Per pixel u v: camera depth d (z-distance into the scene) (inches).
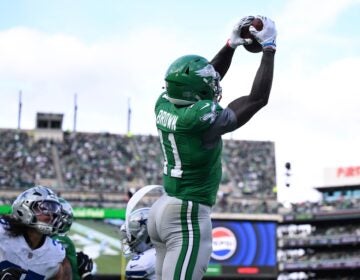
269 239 1892.2
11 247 299.4
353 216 2118.6
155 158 2460.6
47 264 306.0
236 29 253.4
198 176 239.9
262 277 1865.2
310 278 2245.3
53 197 302.8
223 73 270.4
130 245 345.4
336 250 2202.3
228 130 236.7
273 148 2586.1
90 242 1827.0
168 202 242.2
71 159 2395.4
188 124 234.5
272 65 237.8
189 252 236.7
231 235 1877.5
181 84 238.7
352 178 2512.3
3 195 2210.9
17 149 2391.7
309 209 2199.8
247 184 2405.3
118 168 2385.6
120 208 1894.7
